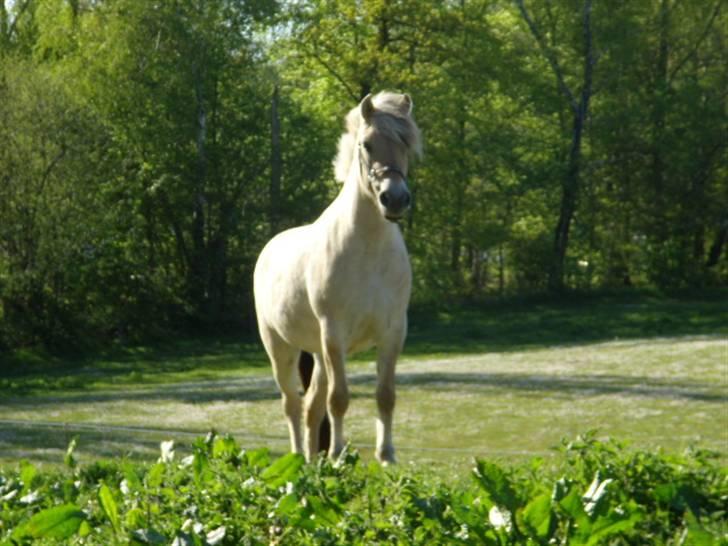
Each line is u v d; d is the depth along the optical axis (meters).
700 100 47.84
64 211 36.72
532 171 47.97
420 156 7.99
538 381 23.91
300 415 9.98
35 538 5.06
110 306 38.81
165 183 40.81
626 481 5.66
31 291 36.75
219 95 42.66
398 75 45.03
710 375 24.14
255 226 42.38
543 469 6.59
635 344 31.30
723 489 5.61
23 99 36.47
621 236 49.97
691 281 47.72
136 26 40.56
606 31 47.22
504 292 49.25
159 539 4.18
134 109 40.88
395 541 4.54
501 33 49.81
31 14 44.31
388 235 8.19
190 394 24.45
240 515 4.91
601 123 48.12
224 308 42.66
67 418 20.97
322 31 45.19
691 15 48.88
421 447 16.56
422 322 43.59
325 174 43.69
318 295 8.30
